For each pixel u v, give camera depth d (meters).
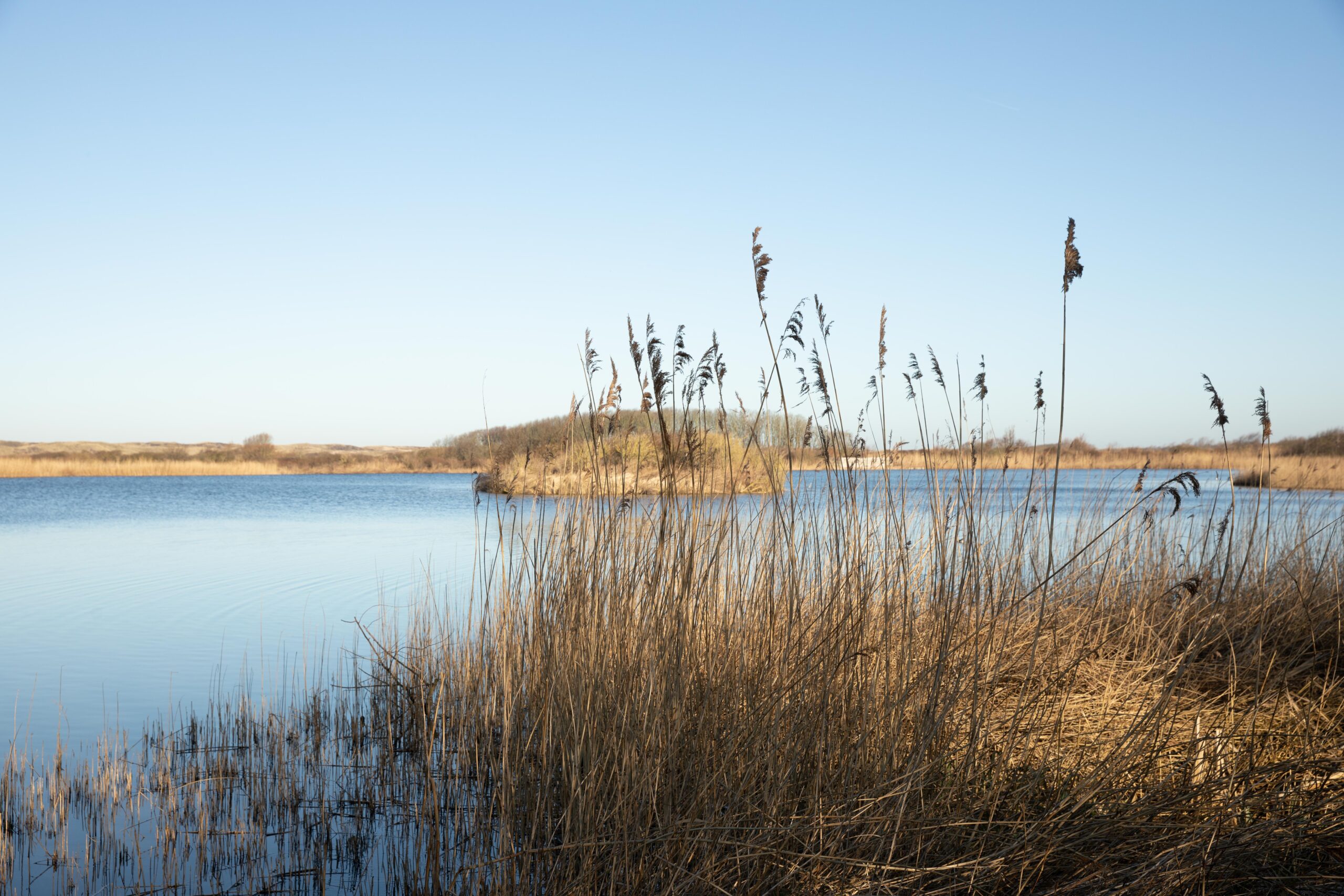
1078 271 4.22
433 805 5.14
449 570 16.45
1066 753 4.70
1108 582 7.62
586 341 5.23
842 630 4.75
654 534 5.29
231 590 14.59
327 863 4.84
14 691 8.54
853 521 5.09
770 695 4.53
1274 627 7.12
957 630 4.96
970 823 3.90
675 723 4.56
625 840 4.01
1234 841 3.81
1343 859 3.84
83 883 4.64
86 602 13.54
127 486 65.06
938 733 4.46
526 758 4.99
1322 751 4.48
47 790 5.95
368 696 8.22
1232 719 5.10
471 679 6.20
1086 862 3.96
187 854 5.04
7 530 26.95
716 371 5.27
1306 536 8.49
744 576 5.30
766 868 4.04
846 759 4.45
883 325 5.20
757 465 5.56
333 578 15.65
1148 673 6.24
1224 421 6.16
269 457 91.62
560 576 5.34
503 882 4.10
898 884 3.86
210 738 7.09
